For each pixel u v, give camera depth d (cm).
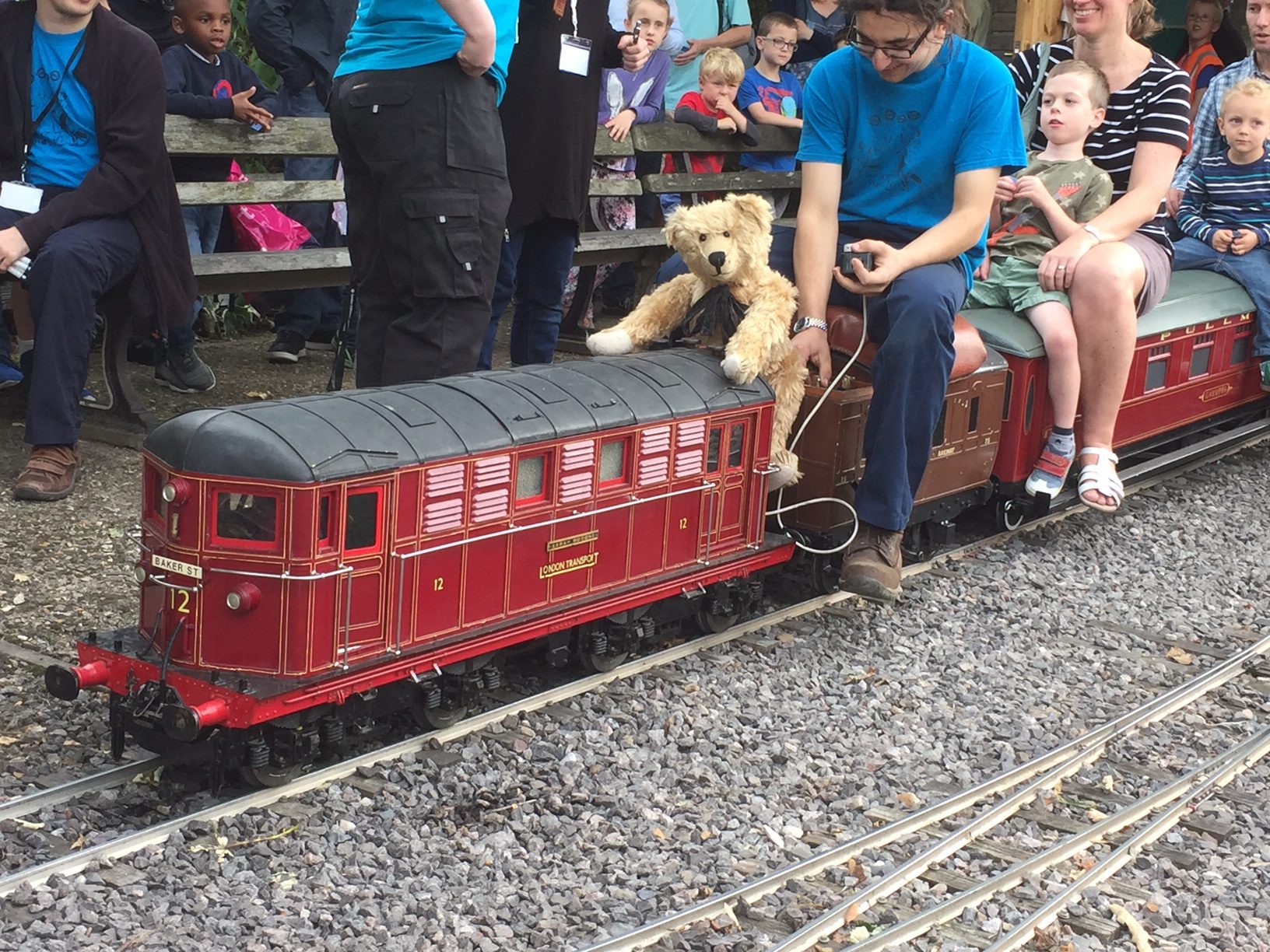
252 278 812
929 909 400
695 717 524
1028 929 396
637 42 753
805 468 620
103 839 409
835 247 620
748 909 397
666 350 583
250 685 418
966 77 595
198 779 450
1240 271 929
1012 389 728
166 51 848
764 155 1132
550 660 530
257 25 937
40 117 708
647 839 436
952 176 610
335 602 435
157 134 708
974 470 704
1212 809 487
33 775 447
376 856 413
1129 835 465
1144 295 759
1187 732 551
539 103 707
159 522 441
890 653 603
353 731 462
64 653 536
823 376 607
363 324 601
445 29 537
